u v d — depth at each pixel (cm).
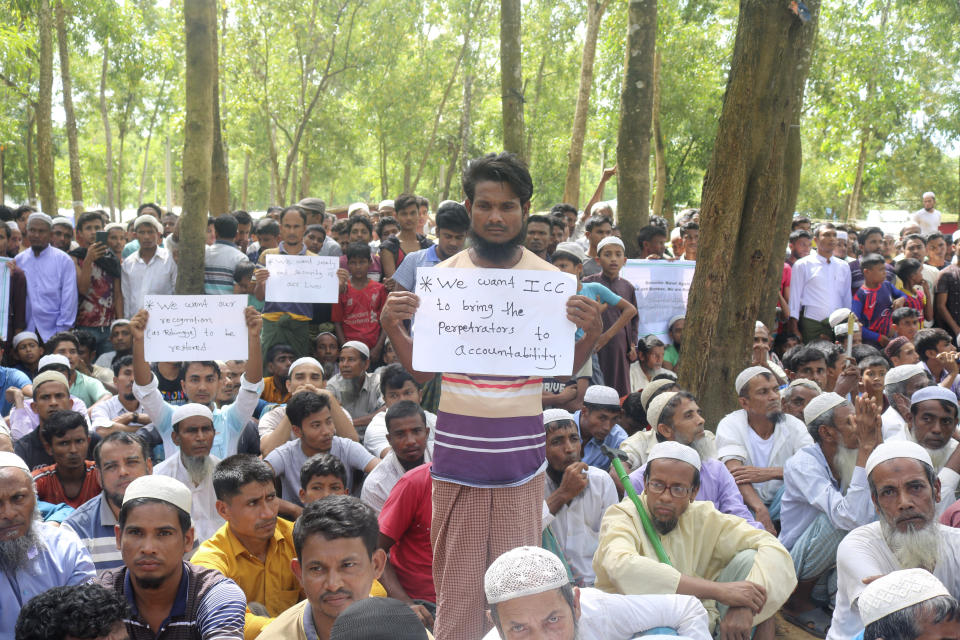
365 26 3041
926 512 447
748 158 693
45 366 778
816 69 2134
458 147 3519
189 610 394
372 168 4378
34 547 445
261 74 3005
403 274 778
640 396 691
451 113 3531
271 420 716
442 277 342
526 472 334
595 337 340
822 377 805
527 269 340
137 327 654
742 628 447
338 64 3088
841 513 546
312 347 949
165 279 1048
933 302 1259
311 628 377
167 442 673
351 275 948
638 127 1067
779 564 473
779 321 1155
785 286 1157
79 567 460
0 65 2244
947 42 2055
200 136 845
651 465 492
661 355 877
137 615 391
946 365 848
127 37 2370
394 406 574
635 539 487
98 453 527
